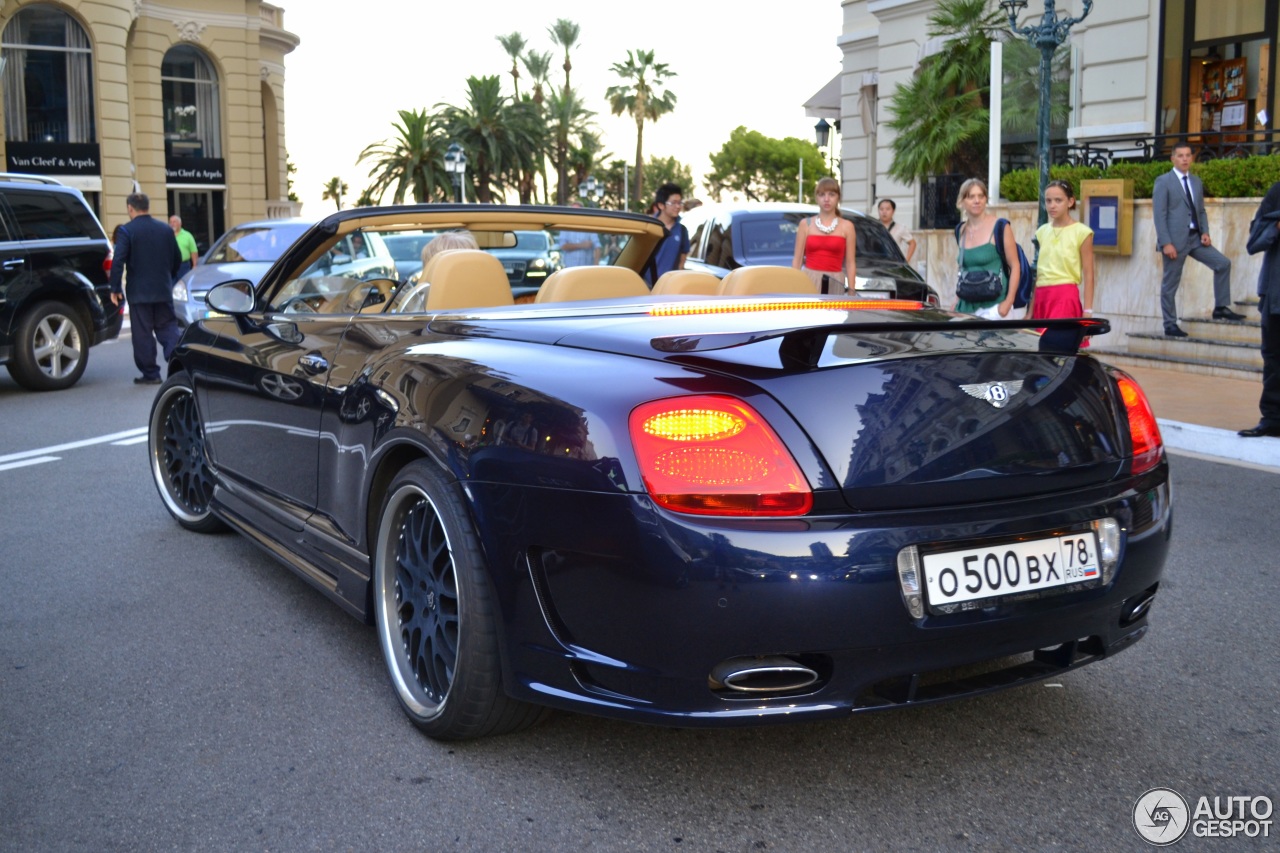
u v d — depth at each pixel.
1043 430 2.69
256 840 2.51
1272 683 3.38
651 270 4.78
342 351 3.62
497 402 2.75
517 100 57.72
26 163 31.89
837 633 2.39
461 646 2.78
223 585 4.43
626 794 2.70
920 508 2.50
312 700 3.29
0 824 2.59
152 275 11.03
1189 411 8.12
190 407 5.20
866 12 22.27
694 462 2.40
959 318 3.06
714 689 2.46
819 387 2.49
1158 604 4.14
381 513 3.20
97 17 32.62
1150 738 3.00
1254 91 13.41
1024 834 2.50
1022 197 13.59
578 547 2.51
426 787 2.74
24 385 10.58
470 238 4.21
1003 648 2.56
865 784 2.74
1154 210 10.86
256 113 42.12
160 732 3.08
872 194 22.61
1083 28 15.05
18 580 4.53
